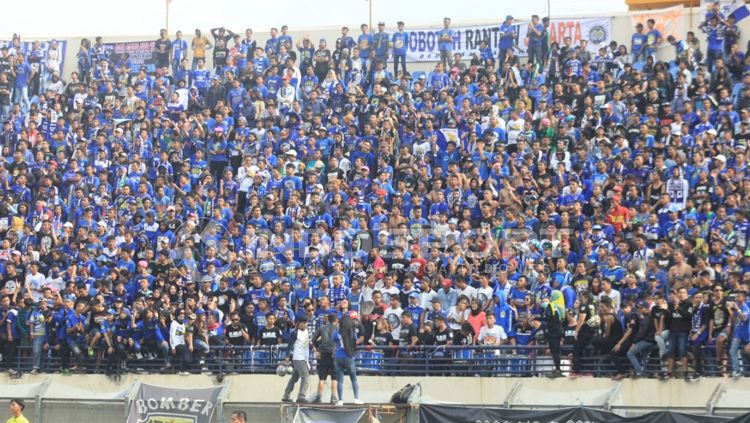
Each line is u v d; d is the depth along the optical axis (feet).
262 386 126.21
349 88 176.76
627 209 133.08
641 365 115.65
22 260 140.26
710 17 167.43
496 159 147.74
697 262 119.03
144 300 131.23
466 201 142.31
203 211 149.89
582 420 107.24
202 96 179.01
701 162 137.08
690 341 114.52
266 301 129.59
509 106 163.73
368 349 122.72
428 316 126.00
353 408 113.80
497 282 127.54
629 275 119.65
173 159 159.94
